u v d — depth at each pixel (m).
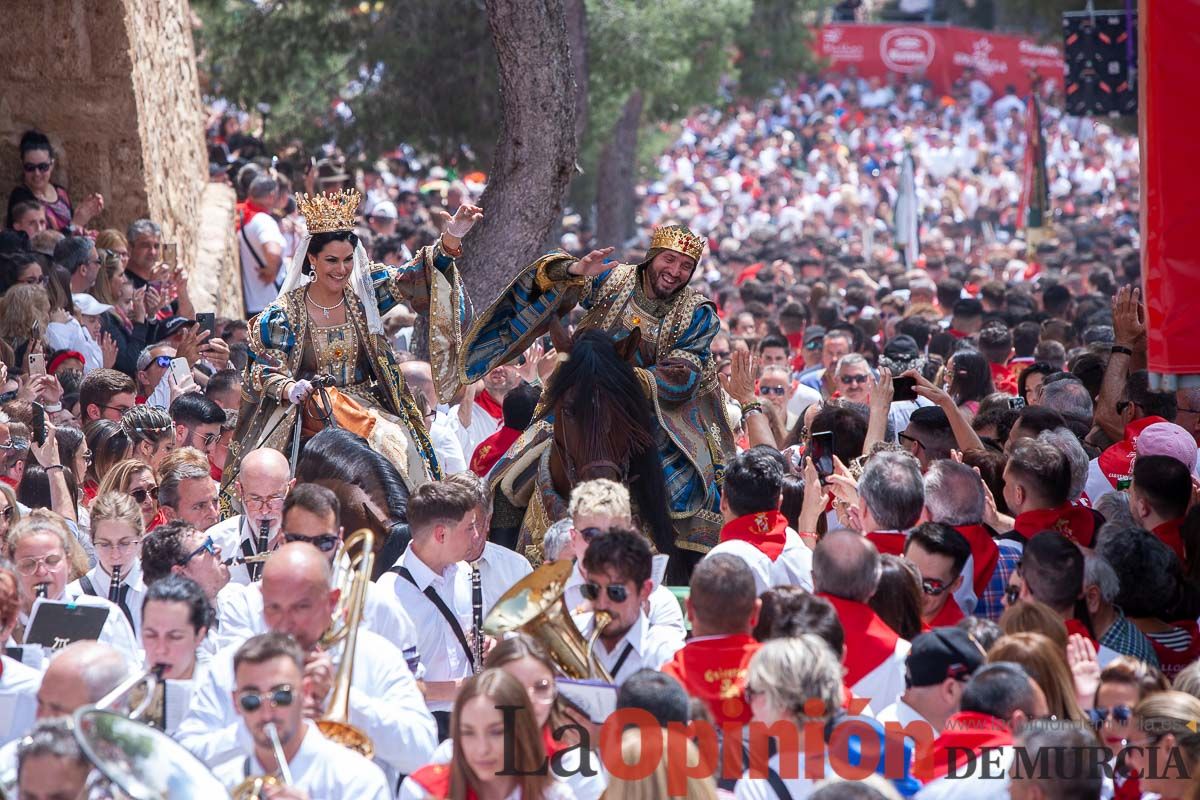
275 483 17.80
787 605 13.62
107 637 15.46
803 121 126.56
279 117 50.56
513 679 11.73
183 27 43.69
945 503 17.30
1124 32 57.56
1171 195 15.99
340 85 51.09
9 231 28.86
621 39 48.59
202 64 52.72
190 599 13.56
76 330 27.14
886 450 18.47
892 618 15.07
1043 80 136.88
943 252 71.25
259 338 21.16
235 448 20.95
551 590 13.82
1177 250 16.03
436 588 15.93
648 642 14.54
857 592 14.60
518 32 27.78
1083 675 13.83
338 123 49.59
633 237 74.94
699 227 94.56
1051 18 74.44
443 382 21.27
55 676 12.55
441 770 12.64
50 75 32.25
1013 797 11.53
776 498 17.20
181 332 27.77
